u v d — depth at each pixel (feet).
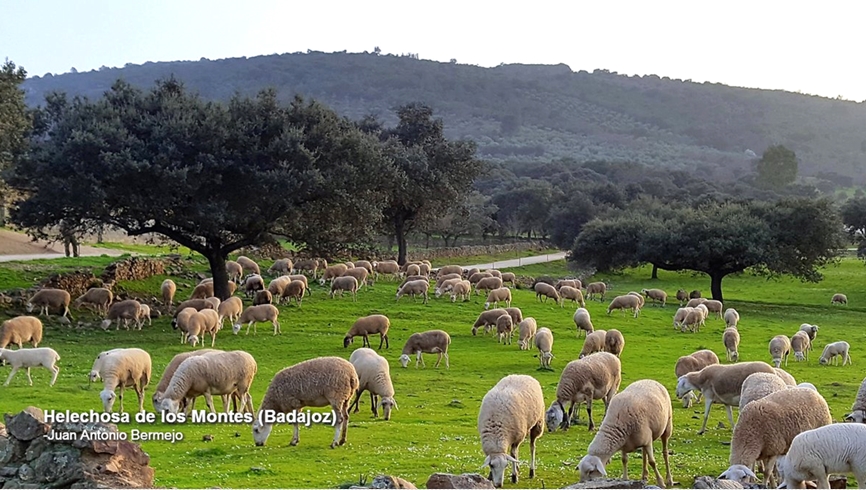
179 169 149.18
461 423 86.53
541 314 184.65
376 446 73.10
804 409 59.52
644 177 639.35
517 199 435.94
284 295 172.04
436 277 226.99
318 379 72.43
